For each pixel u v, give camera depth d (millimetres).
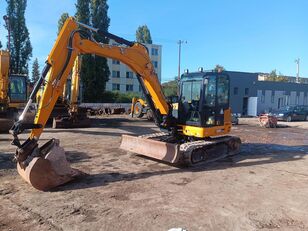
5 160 9781
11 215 5848
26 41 47938
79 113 19109
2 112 16031
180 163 9828
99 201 6617
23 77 17938
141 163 9930
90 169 9125
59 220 5668
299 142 15414
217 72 10867
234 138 11750
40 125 7770
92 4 42875
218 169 9523
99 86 43094
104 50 9086
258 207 6461
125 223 5602
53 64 7953
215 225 5594
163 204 6516
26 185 7500
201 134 10352
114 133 16484
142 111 25109
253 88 42531
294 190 7605
